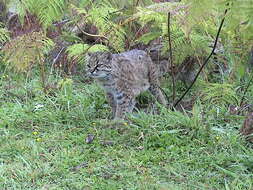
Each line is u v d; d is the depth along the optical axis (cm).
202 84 506
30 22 561
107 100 496
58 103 503
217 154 412
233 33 414
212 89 467
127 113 487
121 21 511
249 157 404
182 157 412
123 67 486
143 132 444
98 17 487
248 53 466
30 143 431
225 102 484
